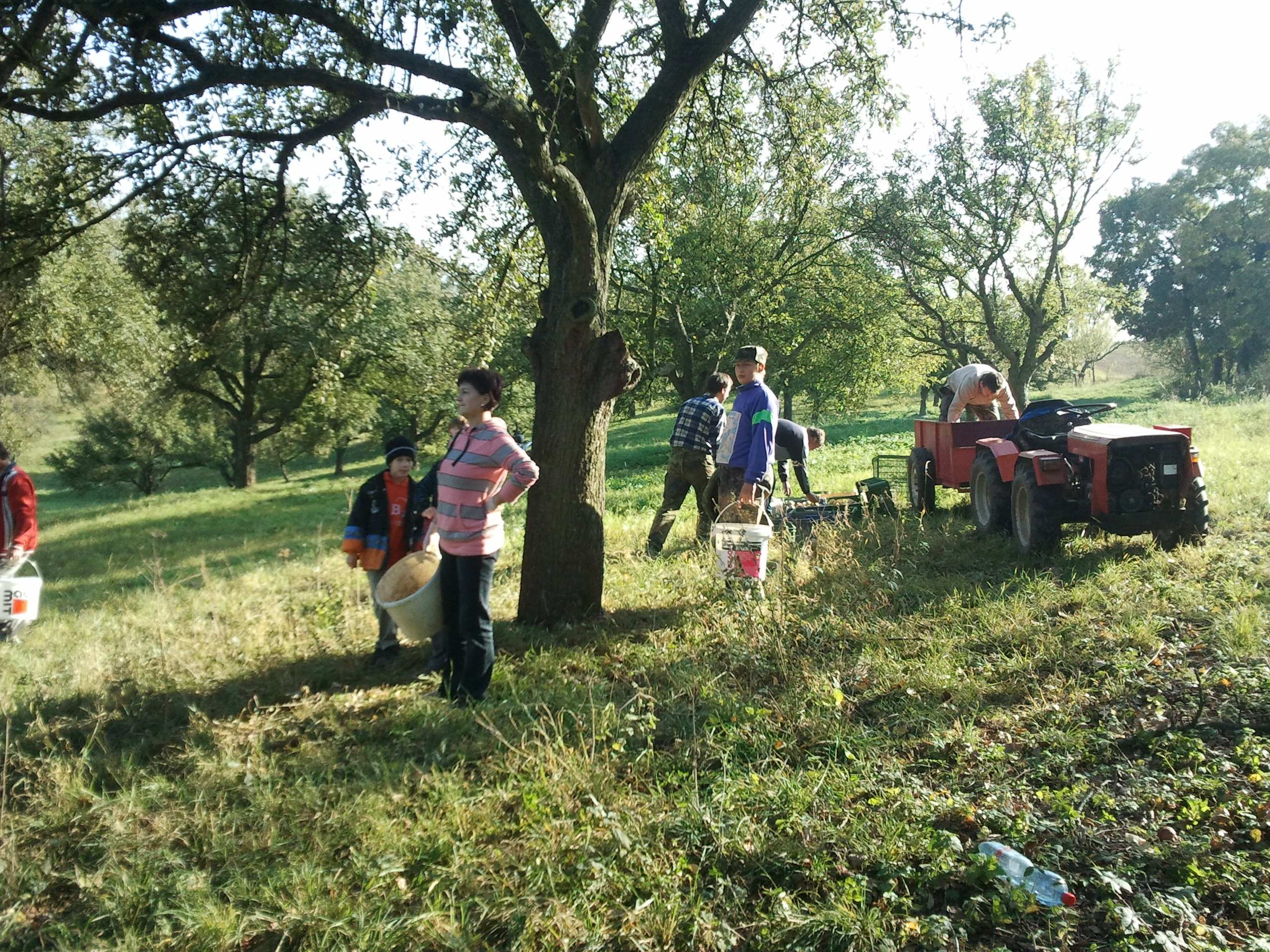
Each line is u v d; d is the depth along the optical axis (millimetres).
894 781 3766
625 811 3535
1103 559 7164
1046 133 26578
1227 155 48969
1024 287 30547
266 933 3051
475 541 4848
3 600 7047
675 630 6047
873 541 8008
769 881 3158
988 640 5480
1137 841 3217
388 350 27188
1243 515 8367
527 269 8695
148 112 6062
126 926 3125
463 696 4844
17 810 3984
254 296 7438
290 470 57969
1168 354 58406
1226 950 2629
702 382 25250
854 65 8586
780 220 24375
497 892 3092
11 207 6559
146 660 5863
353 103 6566
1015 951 2768
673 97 6434
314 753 4289
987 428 9781
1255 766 3637
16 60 5137
